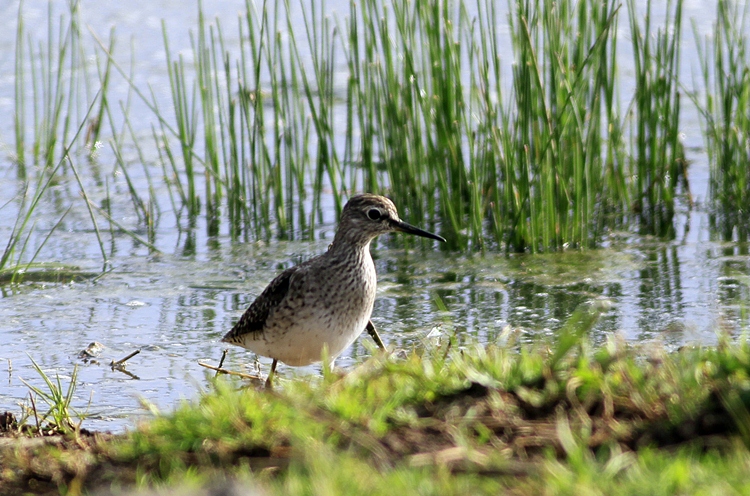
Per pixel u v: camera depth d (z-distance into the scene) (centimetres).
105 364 1054
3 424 822
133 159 1938
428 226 1560
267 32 1506
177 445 658
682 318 1145
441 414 666
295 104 1563
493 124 1475
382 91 1509
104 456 678
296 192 1756
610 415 640
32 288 1334
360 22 2344
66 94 2200
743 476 537
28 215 1390
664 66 1530
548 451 598
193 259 1473
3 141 2019
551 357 722
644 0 2612
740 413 616
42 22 2569
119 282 1360
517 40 1417
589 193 1477
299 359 954
